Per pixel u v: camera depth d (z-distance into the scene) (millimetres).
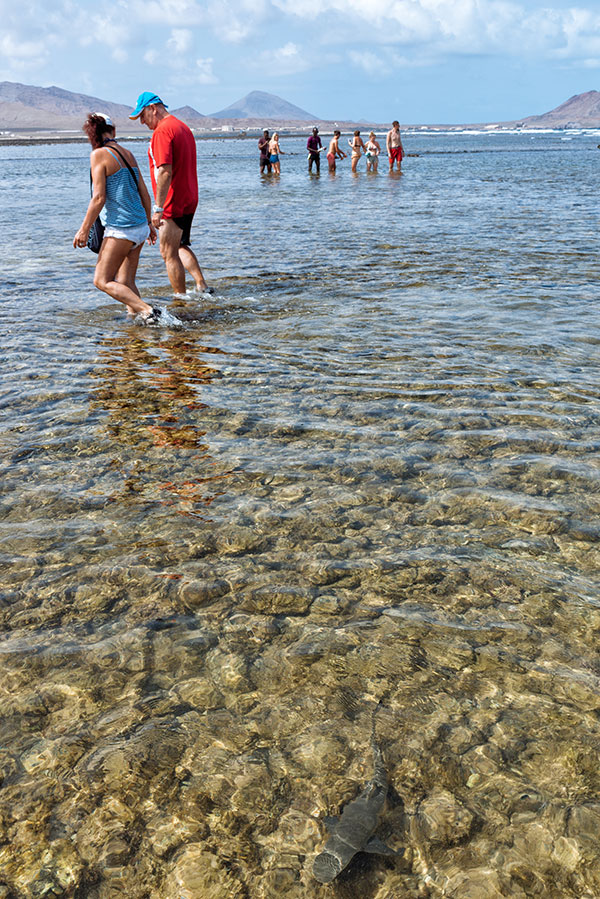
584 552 3449
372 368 6199
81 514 3869
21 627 3000
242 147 98750
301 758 2363
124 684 2688
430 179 29125
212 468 4383
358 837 2027
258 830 2125
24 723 2514
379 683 2674
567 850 2037
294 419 5121
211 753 2385
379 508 3891
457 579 3266
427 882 1967
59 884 1971
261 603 3139
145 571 3365
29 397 5625
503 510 3832
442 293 8898
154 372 6227
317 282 9703
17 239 14070
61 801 2219
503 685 2643
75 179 33156
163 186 8227
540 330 7199
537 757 2338
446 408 5254
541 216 16047
